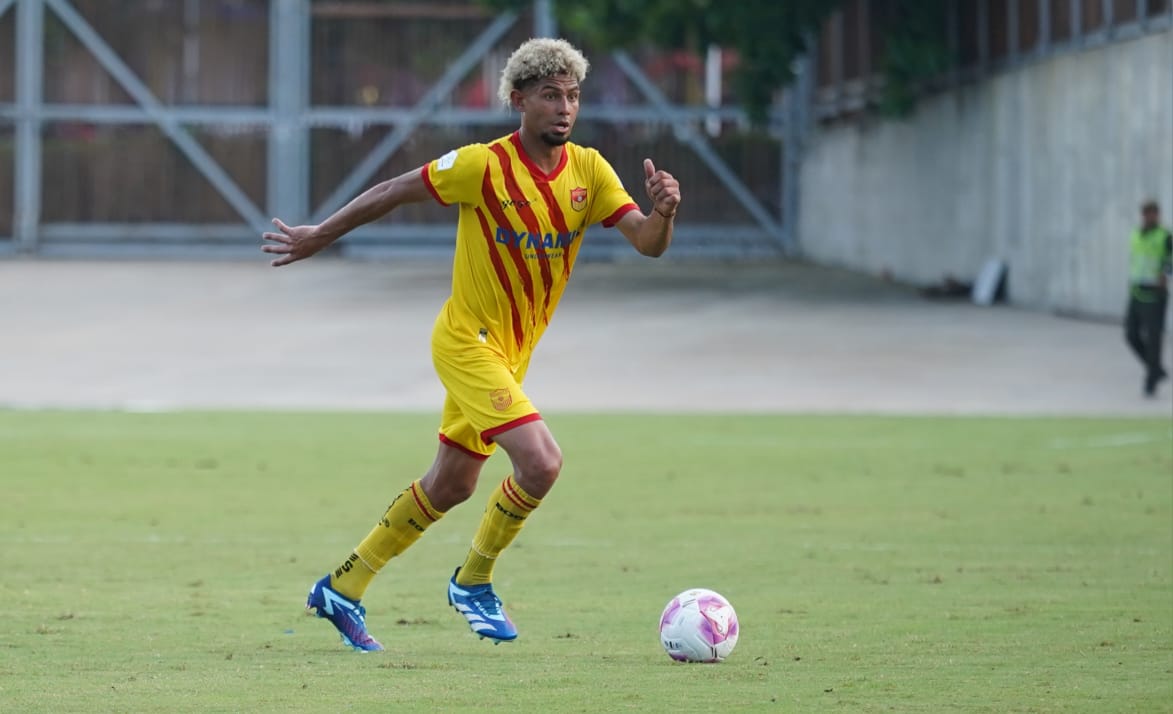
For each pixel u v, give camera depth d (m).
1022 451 56.75
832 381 81.38
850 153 153.25
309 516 42.78
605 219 24.75
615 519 42.09
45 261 160.50
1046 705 21.42
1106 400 73.56
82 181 165.25
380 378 83.69
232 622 28.52
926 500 45.38
